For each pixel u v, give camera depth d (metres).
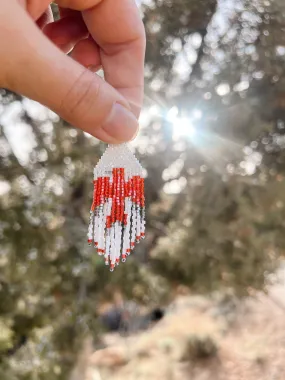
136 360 0.69
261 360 0.68
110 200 0.13
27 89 0.11
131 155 0.13
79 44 0.16
